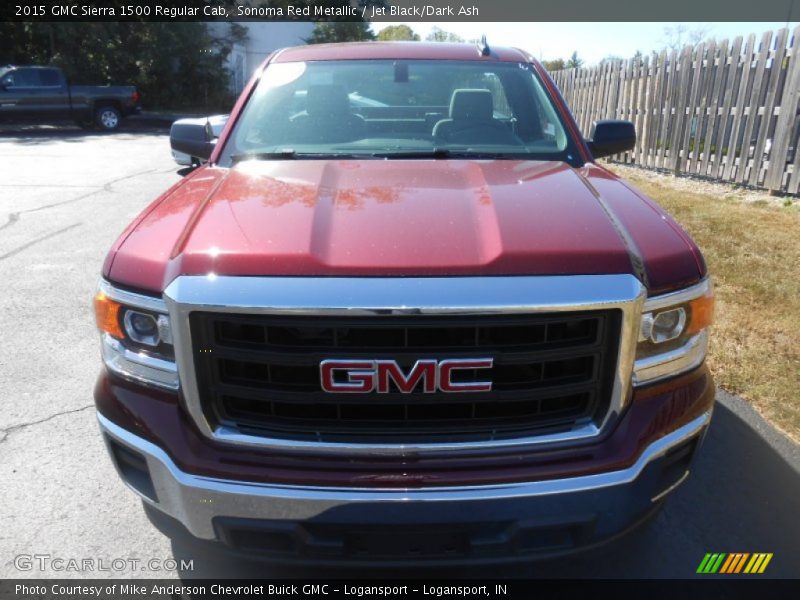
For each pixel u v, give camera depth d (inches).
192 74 978.7
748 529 102.5
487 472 71.5
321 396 70.1
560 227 77.4
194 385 71.8
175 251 75.7
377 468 71.6
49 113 698.2
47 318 181.8
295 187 91.8
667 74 391.5
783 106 301.4
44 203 325.4
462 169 103.3
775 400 137.7
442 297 67.2
